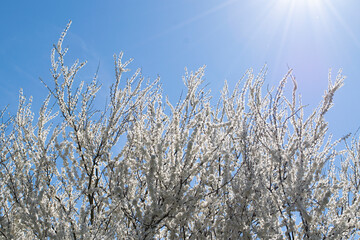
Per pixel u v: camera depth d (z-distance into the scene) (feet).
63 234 14.96
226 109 18.10
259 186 14.82
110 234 14.97
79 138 18.60
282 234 13.99
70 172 17.01
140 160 17.31
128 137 16.89
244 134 15.56
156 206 13.23
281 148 14.85
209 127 15.15
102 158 17.93
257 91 16.57
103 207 17.46
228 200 15.76
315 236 13.65
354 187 18.33
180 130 15.57
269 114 15.65
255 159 15.58
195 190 14.60
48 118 19.54
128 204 14.46
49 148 18.26
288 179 14.33
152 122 16.35
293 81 15.70
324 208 13.67
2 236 16.08
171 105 18.17
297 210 13.70
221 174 17.54
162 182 14.10
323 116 14.65
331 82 14.76
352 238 17.13
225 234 14.82
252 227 14.85
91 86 19.94
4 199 17.75
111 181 15.78
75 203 17.03
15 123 19.57
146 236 13.65
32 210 14.84
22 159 18.34
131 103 18.69
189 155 13.82
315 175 14.40
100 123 19.01
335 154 16.25
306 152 14.84
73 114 19.16
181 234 15.12
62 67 19.26
